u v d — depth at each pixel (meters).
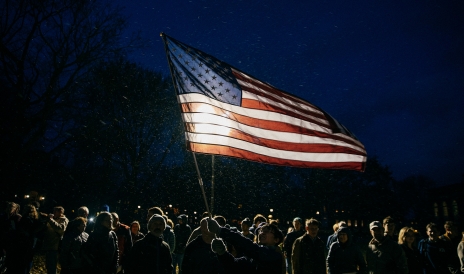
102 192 36.56
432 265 7.81
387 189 57.91
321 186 54.44
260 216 10.60
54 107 23.00
